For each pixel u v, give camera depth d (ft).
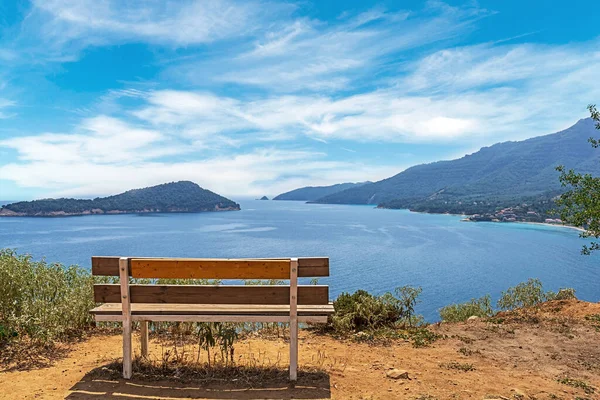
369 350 17.72
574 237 491.31
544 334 20.20
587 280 262.88
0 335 16.78
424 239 458.50
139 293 13.87
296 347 13.70
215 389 12.92
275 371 14.52
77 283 22.75
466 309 38.45
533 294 31.86
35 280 19.56
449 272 273.33
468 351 17.49
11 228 539.70
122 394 12.42
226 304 14.30
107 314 13.97
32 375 13.97
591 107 35.81
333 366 15.37
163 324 20.43
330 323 21.58
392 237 473.67
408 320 24.49
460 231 557.33
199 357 16.24
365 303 23.30
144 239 412.57
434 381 13.87
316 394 12.58
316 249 359.05
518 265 308.19
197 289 13.87
